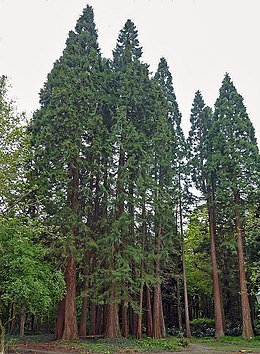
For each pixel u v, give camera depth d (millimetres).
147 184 24094
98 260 22859
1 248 14523
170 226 26719
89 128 23578
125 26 31141
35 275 16312
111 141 24109
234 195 28391
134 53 30203
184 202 32094
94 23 30859
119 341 21297
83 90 24172
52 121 23484
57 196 21625
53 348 18922
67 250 21469
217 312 28922
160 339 23547
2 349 10922
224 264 31984
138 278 23141
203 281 35188
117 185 23797
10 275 15438
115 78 27672
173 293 34250
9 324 28109
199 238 33906
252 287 27688
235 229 28891
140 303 23469
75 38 28953
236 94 30844
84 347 19141
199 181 32312
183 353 18641
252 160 28047
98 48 29609
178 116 33406
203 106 33969
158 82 31781
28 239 15711
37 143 22859
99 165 23703
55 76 26812
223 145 29578
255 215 27578
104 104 26203
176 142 31875
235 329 28891
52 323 30031
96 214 24297
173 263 32031
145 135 25281
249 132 29547
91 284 23422
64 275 21797
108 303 21969
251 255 28172
